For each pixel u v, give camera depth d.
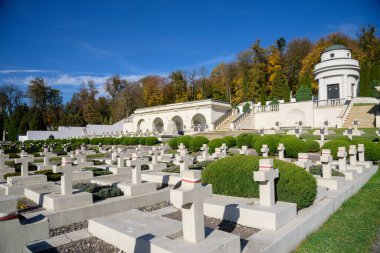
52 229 6.14
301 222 5.61
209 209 6.43
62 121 77.00
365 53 59.19
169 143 27.80
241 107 56.91
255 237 4.90
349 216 7.03
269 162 5.91
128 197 7.79
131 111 77.25
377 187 10.20
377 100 39.91
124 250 4.82
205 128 44.88
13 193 9.35
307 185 6.51
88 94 84.56
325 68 43.03
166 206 7.95
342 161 11.22
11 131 67.88
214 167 7.78
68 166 7.15
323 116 38.62
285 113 41.81
